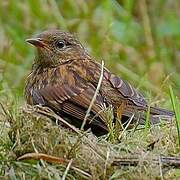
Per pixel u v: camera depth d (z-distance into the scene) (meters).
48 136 9.67
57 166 9.42
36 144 9.66
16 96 12.24
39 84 11.84
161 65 16.27
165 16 17.36
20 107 10.25
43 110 10.37
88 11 16.95
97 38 16.28
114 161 9.37
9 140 9.84
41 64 12.17
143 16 17.02
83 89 11.45
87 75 11.58
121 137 10.26
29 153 9.50
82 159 9.45
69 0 17.17
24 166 9.46
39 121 9.74
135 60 16.25
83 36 16.55
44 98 11.70
